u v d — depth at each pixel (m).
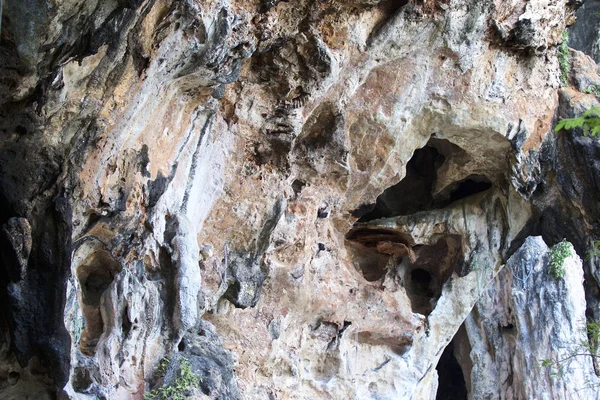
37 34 7.11
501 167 15.71
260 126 12.13
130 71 8.49
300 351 14.38
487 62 14.03
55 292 8.16
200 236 12.01
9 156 7.76
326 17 11.73
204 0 9.08
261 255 12.77
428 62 13.48
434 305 16.72
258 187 12.42
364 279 15.68
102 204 9.05
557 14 14.54
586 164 15.41
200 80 10.09
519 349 18.66
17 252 7.86
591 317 18.16
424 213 16.45
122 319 9.59
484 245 16.48
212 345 10.91
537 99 14.98
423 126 14.16
